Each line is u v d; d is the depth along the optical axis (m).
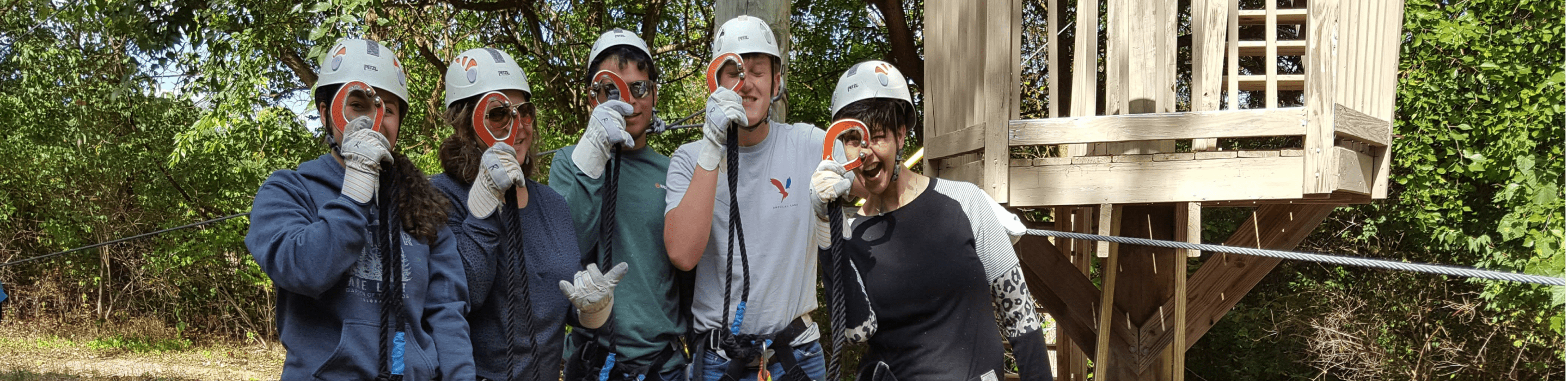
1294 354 8.21
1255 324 8.17
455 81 2.45
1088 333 5.49
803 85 11.28
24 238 16.86
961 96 4.89
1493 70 6.62
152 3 7.59
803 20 11.36
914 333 2.47
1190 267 8.48
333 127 2.23
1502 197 6.66
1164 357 5.42
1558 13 6.43
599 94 2.55
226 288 16.00
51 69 15.07
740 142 2.71
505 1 10.47
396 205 2.09
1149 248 5.37
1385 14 4.45
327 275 1.97
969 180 4.80
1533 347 7.30
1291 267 8.26
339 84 2.23
